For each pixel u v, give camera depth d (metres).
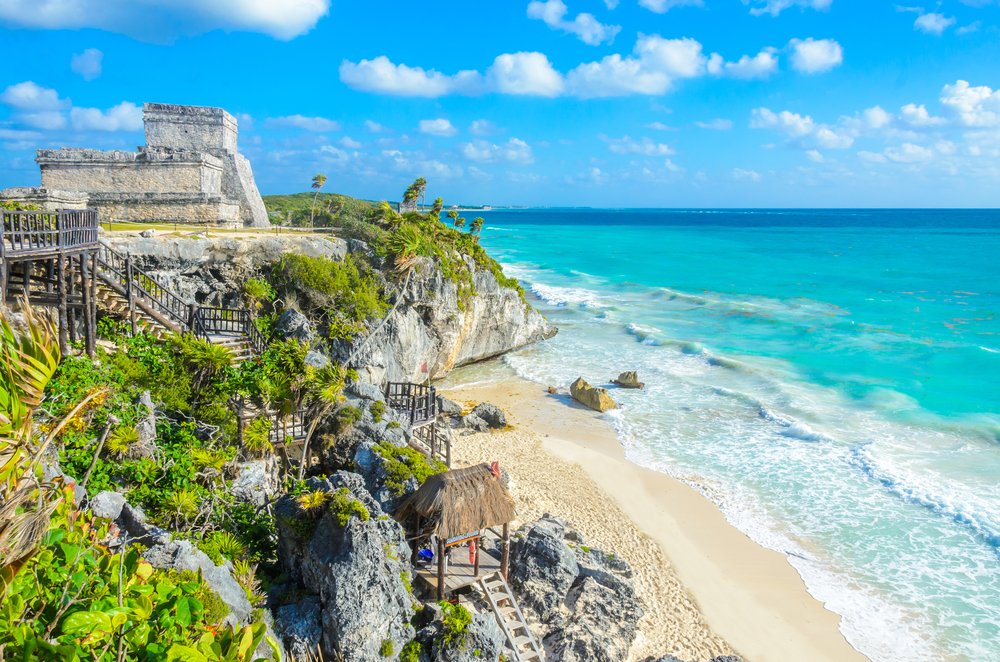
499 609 16.47
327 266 32.53
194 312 23.17
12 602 5.65
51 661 5.25
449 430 30.86
